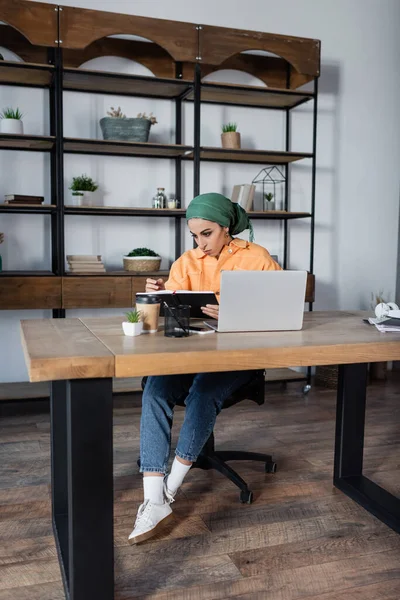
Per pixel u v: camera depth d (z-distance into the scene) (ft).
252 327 5.89
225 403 6.97
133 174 13.23
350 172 15.17
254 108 14.07
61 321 6.59
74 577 4.91
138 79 11.64
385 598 5.36
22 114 12.23
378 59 15.17
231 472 7.50
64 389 6.49
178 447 6.39
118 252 13.21
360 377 7.73
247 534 6.52
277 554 6.09
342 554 6.12
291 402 12.26
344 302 15.49
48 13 10.69
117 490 7.67
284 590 5.46
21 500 7.38
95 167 12.91
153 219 13.42
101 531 4.93
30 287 11.03
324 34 14.53
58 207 11.29
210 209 7.02
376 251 15.70
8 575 5.67
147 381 6.56
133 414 11.28
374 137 15.34
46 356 4.56
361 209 15.40
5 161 12.22
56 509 6.64
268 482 7.99
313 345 5.23
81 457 4.81
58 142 11.16
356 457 7.88
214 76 13.78
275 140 14.34
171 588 5.46
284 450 9.29
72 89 12.42
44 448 9.32
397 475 8.32
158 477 6.27
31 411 11.44
